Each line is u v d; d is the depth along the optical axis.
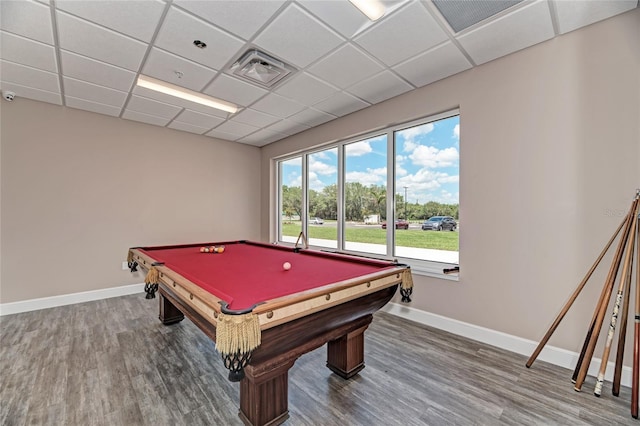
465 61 2.44
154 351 2.29
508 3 1.76
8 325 2.79
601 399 1.70
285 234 5.24
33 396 1.72
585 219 1.99
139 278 3.99
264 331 1.23
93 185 3.67
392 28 2.00
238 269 2.07
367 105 3.42
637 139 1.80
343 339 1.93
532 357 2.06
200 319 1.60
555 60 2.10
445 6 1.80
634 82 1.81
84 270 3.60
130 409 1.62
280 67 2.51
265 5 1.78
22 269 3.22
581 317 1.99
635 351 1.62
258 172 5.48
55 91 3.03
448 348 2.35
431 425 1.50
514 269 2.31
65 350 2.29
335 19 1.91
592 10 1.82
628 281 1.73
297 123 4.09
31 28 1.98
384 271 1.92
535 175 2.21
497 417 1.56
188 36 2.09
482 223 2.50
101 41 2.14
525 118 2.25
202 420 1.54
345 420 1.54
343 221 4.09
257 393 1.43
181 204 4.46
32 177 3.28
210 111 3.61
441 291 2.75
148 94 3.10
